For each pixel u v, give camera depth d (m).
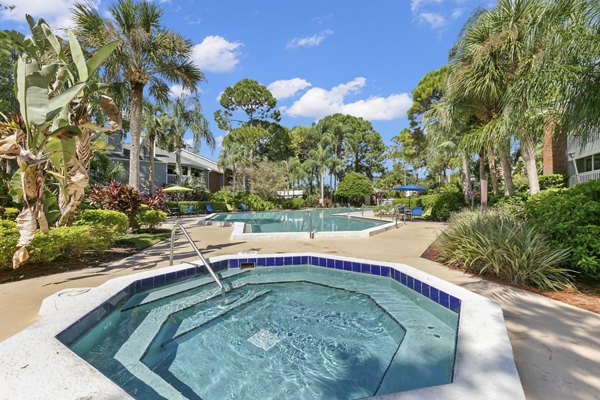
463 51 8.71
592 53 4.51
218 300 4.20
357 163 44.22
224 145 29.69
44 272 4.71
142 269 4.96
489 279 4.09
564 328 2.53
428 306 3.67
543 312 2.89
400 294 4.32
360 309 3.89
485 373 1.68
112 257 6.03
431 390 1.54
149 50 11.30
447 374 2.34
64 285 3.97
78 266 5.18
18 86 3.77
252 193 27.89
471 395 1.49
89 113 5.08
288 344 3.00
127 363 2.62
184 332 3.26
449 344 2.82
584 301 3.19
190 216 19.52
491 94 8.25
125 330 3.27
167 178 27.25
